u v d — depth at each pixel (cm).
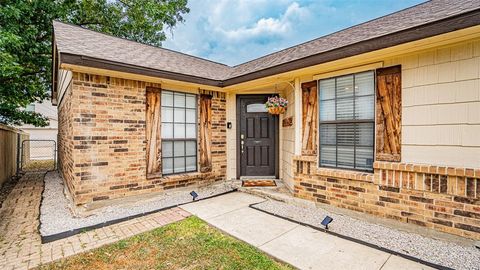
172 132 543
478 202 272
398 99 339
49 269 248
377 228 341
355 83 390
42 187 640
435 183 302
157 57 590
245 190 540
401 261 254
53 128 1827
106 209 423
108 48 497
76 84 404
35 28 763
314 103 443
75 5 973
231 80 554
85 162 414
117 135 449
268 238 313
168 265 254
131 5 1223
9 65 612
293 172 473
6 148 702
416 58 323
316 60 384
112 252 281
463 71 287
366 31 422
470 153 283
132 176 468
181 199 490
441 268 239
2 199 514
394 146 343
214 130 617
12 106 859
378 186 354
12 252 281
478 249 271
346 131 403
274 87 587
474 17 245
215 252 279
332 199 409
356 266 246
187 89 563
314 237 315
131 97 467
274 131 646
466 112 285
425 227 311
